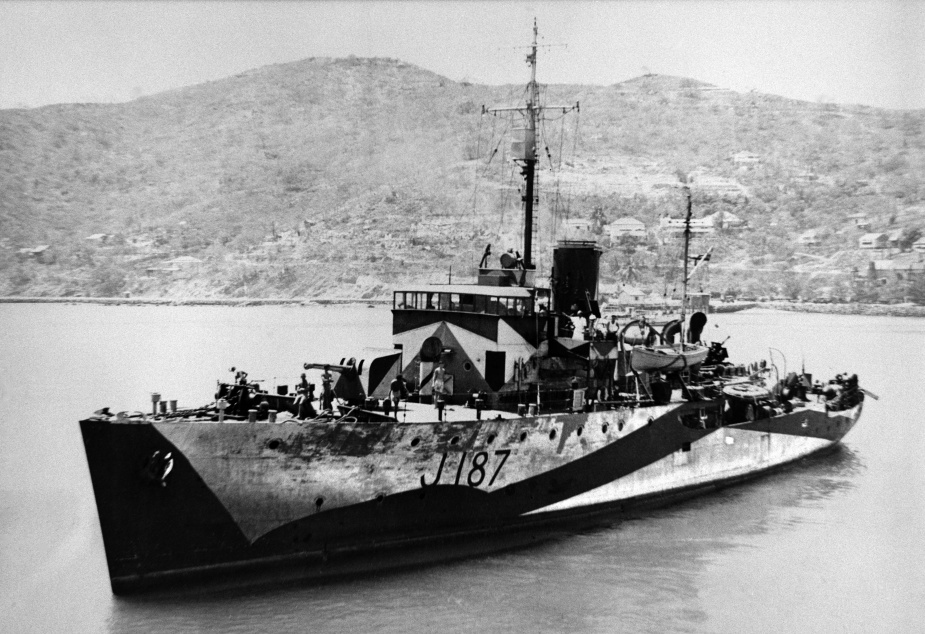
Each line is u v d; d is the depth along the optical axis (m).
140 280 171.00
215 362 78.31
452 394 30.92
